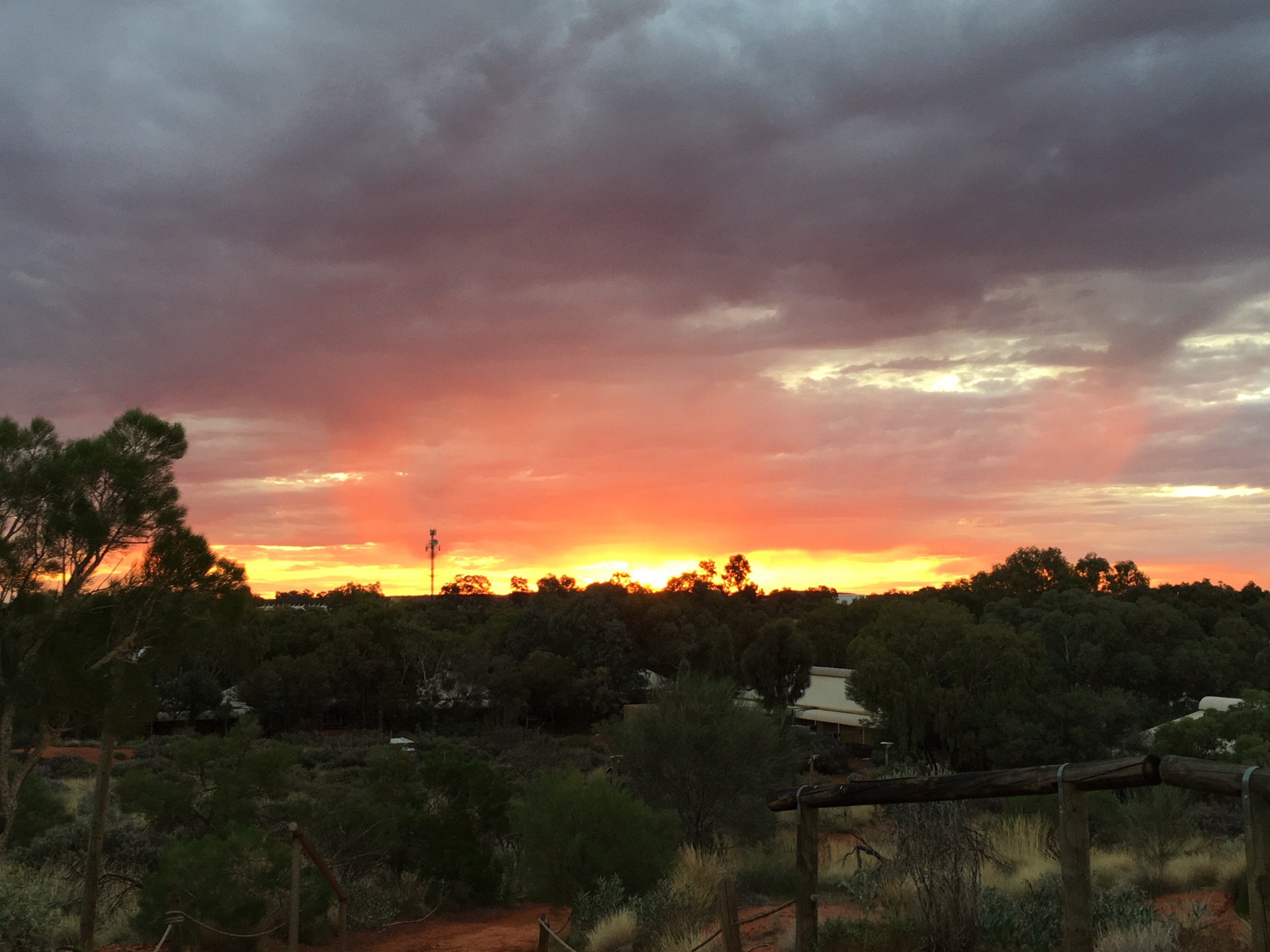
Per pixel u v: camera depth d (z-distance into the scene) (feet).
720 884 23.41
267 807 56.18
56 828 55.36
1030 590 328.70
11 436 32.86
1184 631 219.20
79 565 33.53
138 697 34.83
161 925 38.11
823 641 301.43
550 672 239.71
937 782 17.42
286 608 266.77
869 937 23.68
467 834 54.08
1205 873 39.50
